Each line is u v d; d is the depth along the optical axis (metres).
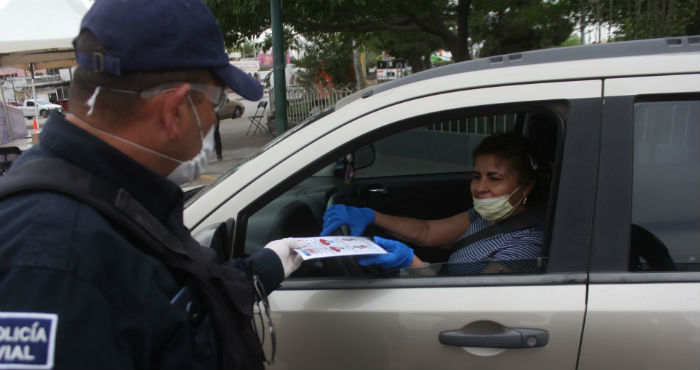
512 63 1.45
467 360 1.32
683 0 4.95
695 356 1.23
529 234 1.67
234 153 10.95
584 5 6.29
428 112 1.40
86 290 0.68
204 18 0.85
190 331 0.85
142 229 0.79
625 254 1.29
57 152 0.76
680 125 1.29
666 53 1.36
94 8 0.79
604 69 1.33
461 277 1.39
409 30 8.09
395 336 1.36
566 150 1.32
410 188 2.85
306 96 11.95
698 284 1.26
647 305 1.24
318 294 1.42
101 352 0.68
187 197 2.34
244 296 0.99
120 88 0.79
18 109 13.55
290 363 1.45
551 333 1.28
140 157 0.85
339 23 7.62
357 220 1.83
